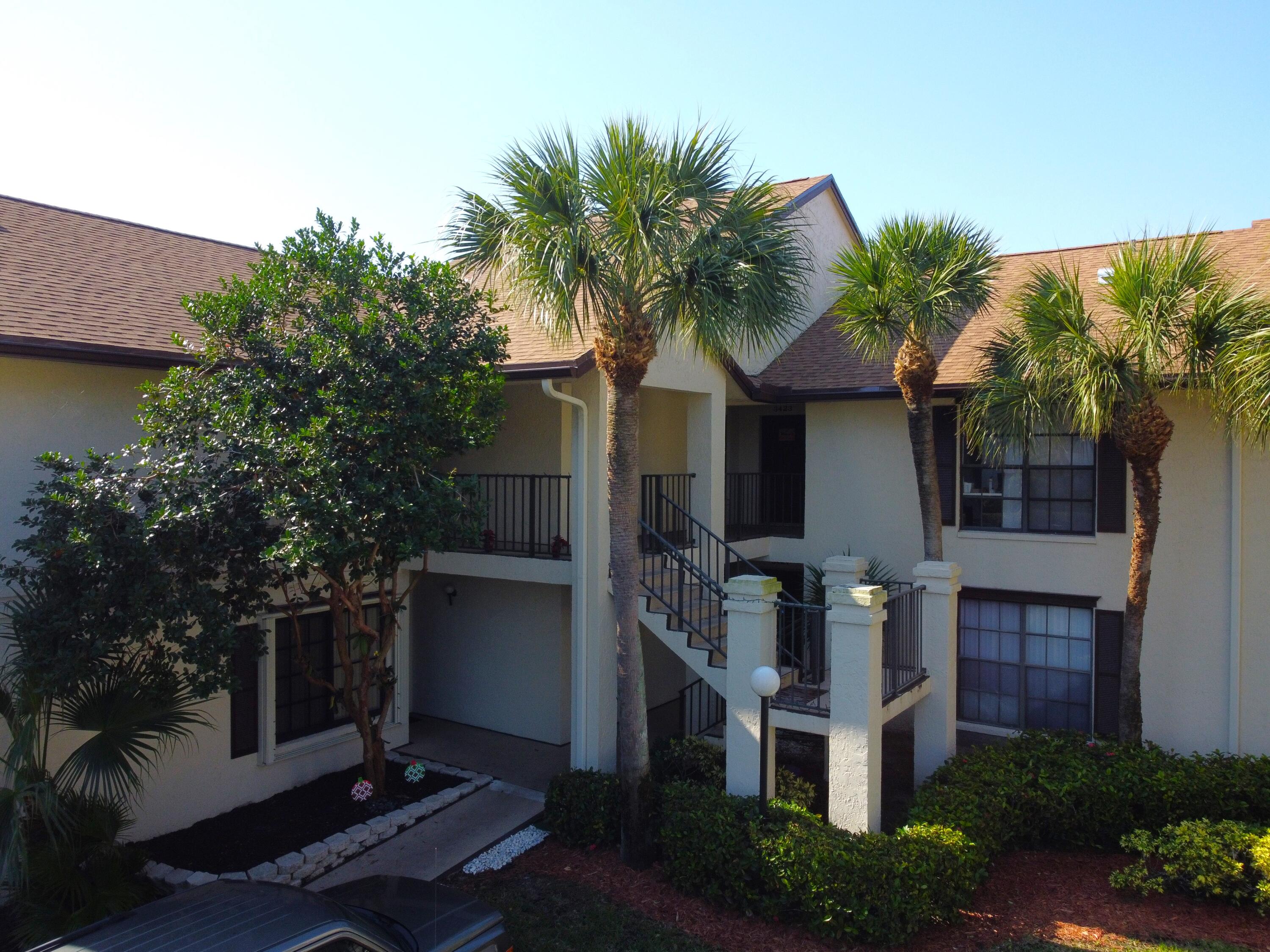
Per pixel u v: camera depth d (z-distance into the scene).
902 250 10.97
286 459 7.26
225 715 9.68
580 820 9.01
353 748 11.24
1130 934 7.13
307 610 10.80
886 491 13.52
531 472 12.66
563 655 12.58
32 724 6.75
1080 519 12.05
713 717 12.55
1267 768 9.00
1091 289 13.80
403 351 8.21
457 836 9.30
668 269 7.91
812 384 13.87
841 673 8.19
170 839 8.94
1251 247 13.62
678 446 15.17
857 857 7.14
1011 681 12.50
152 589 6.93
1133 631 9.84
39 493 8.38
